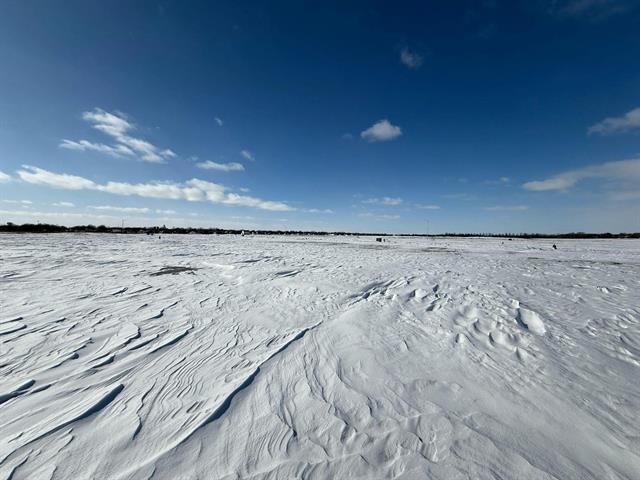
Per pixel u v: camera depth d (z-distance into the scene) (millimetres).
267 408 2352
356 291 6125
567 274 8438
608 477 1772
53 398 2473
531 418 2271
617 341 3633
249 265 10305
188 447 1944
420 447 1974
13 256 12445
